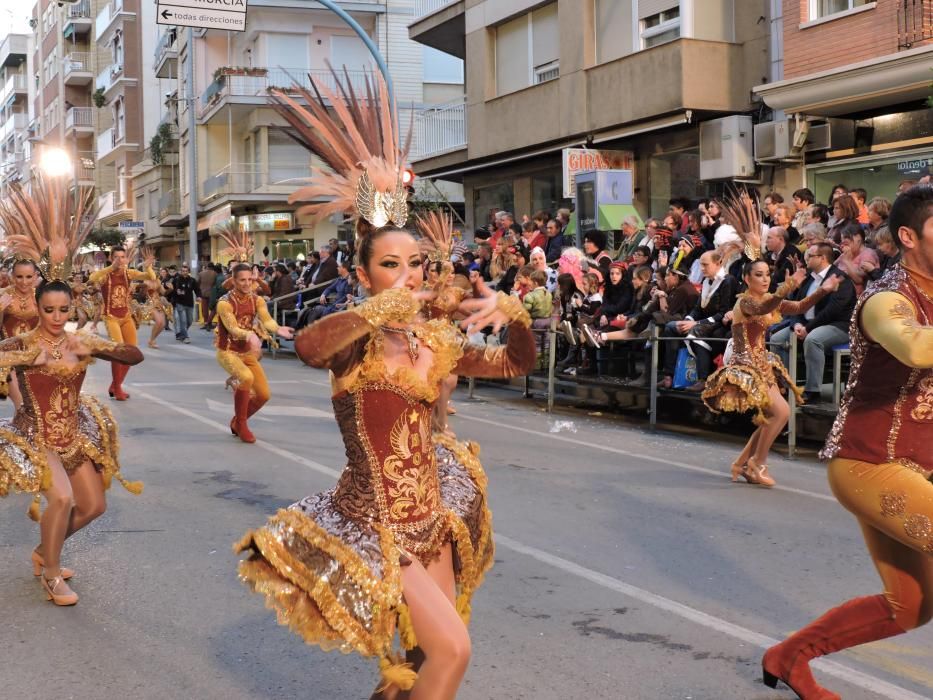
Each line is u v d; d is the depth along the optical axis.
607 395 13.11
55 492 5.22
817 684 3.95
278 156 35.97
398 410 3.08
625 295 12.75
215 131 40.94
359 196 3.38
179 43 44.75
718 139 16.83
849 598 5.33
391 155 3.46
